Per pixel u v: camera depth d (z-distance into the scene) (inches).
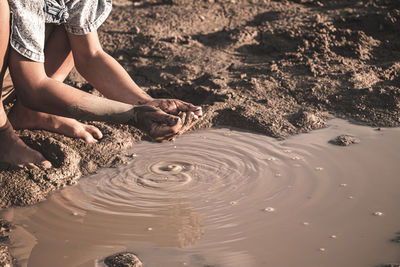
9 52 67.2
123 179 73.5
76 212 68.6
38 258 63.2
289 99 88.7
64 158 74.3
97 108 66.3
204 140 80.6
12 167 72.3
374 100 86.7
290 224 66.0
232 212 67.8
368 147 77.9
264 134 81.8
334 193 69.9
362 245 63.4
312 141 79.6
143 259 62.8
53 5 69.5
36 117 77.9
